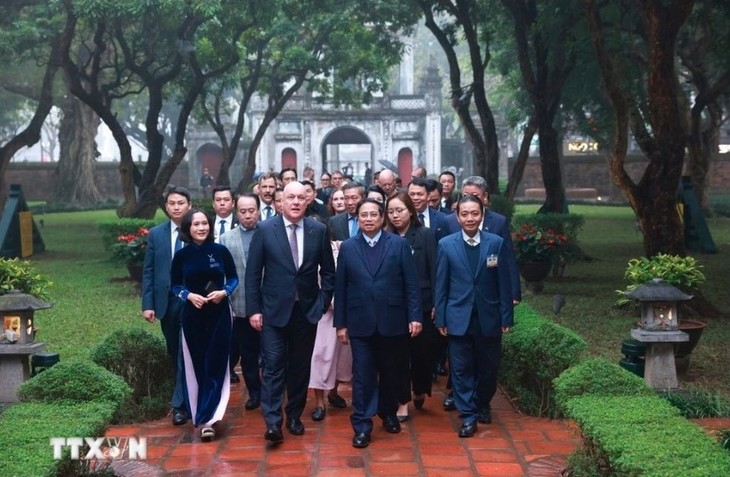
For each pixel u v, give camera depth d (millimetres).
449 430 6215
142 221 16047
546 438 5961
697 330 7672
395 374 6125
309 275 6055
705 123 33125
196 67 20203
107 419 4762
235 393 7469
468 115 19078
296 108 45844
